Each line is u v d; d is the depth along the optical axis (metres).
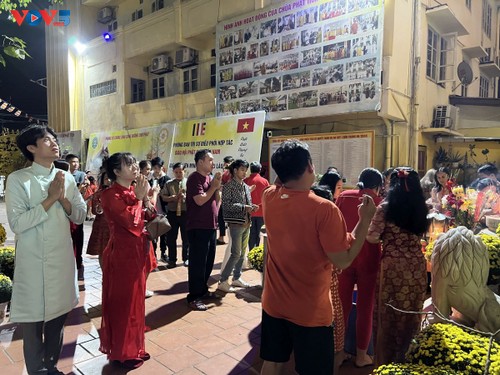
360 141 7.82
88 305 4.23
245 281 5.10
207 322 3.76
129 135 12.41
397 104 8.18
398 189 2.55
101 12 16.09
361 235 1.89
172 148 10.81
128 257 2.86
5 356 3.09
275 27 9.29
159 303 4.27
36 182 2.52
